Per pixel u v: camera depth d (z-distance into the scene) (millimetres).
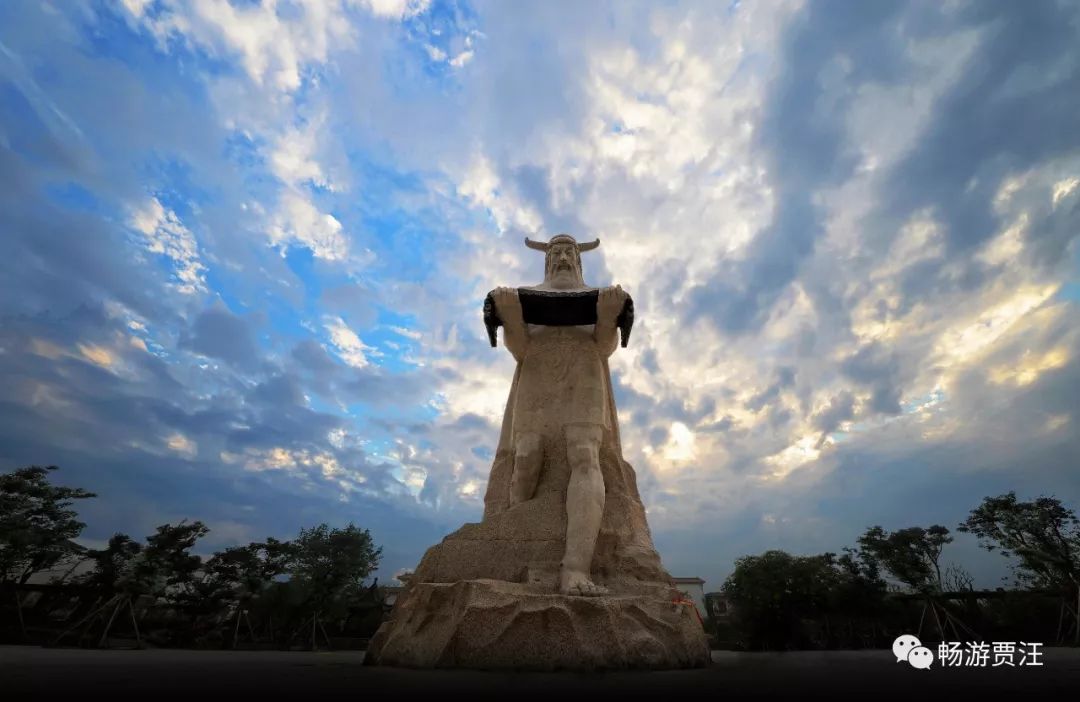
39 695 3541
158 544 21688
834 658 8969
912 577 22578
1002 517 22688
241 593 23391
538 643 6168
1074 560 20609
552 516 8336
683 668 6691
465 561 8055
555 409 9305
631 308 9320
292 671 5633
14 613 20047
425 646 6508
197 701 3389
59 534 21891
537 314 9602
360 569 25328
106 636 18438
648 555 8367
